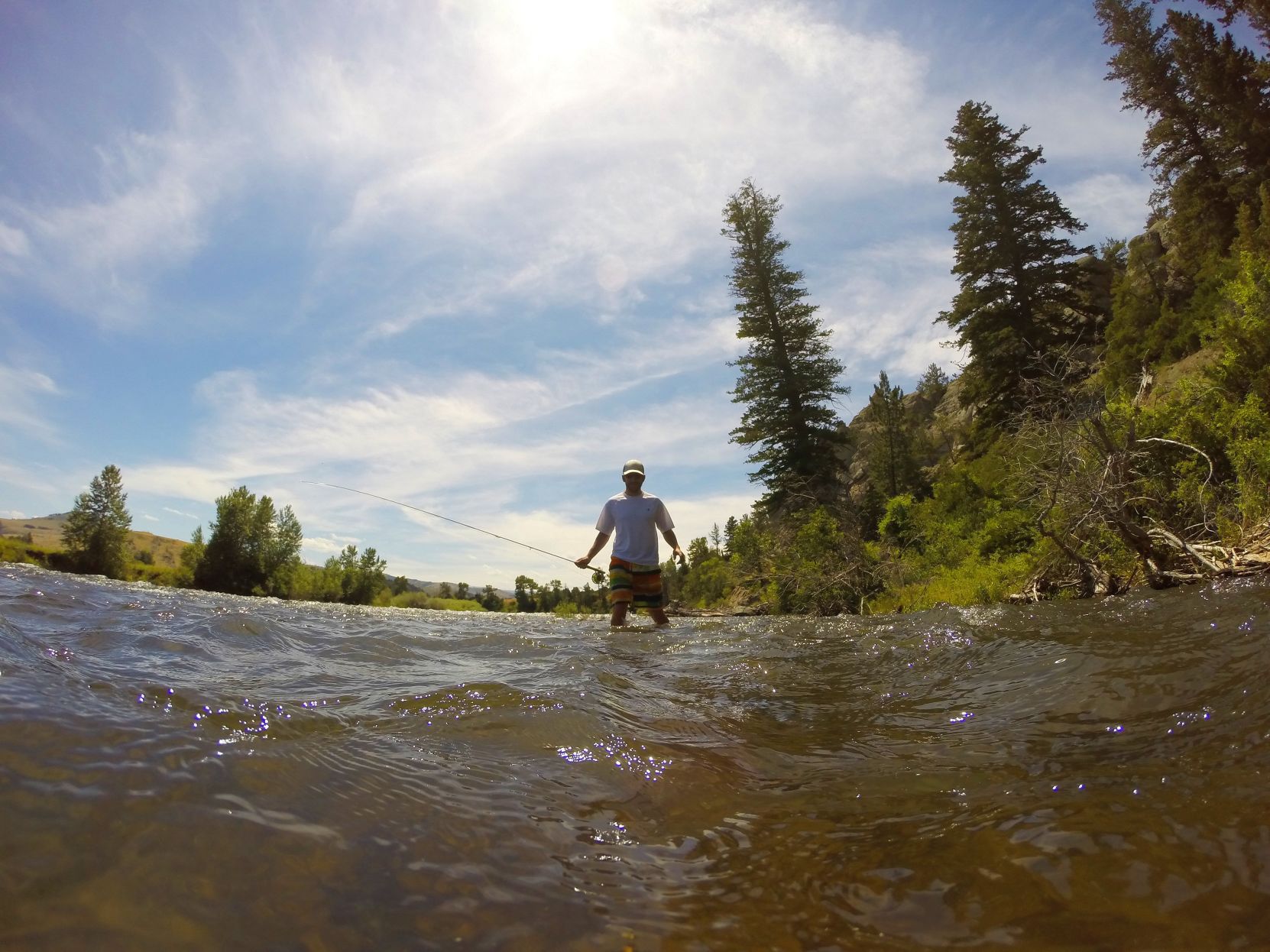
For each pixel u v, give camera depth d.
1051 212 24.23
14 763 1.28
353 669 3.12
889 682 3.06
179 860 1.10
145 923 0.94
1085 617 3.65
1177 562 5.27
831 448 28.05
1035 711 2.29
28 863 1.01
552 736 2.11
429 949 0.98
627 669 3.48
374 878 1.16
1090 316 24.86
